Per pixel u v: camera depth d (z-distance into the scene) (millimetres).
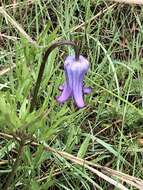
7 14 223
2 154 192
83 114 208
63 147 201
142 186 186
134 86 223
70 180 197
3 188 191
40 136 165
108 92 210
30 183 185
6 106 156
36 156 180
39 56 190
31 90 195
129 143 206
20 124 156
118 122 214
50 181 179
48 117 197
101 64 220
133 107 208
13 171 177
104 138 211
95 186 196
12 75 203
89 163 187
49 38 179
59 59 225
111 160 204
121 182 197
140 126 213
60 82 187
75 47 154
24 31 226
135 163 200
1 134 189
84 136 208
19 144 172
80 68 154
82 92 158
